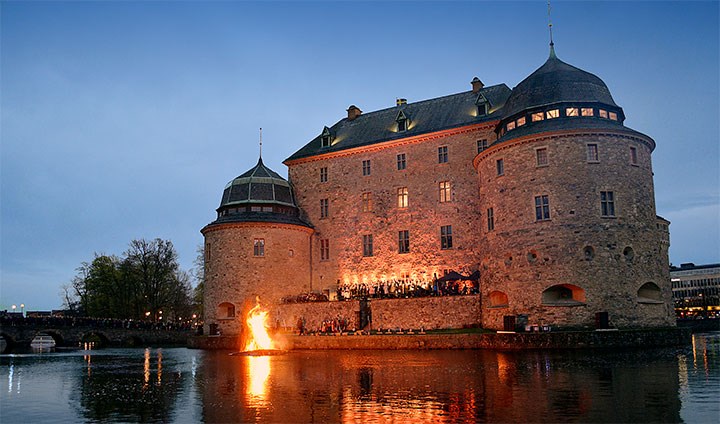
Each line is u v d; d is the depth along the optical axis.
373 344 39.69
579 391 17.69
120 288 84.00
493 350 34.25
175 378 25.00
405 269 52.41
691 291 125.75
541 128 39.31
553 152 38.12
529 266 38.09
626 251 37.19
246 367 28.86
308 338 42.75
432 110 56.25
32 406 18.20
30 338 60.47
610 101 40.38
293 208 57.41
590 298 36.16
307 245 56.31
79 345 64.62
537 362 26.30
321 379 22.72
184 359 36.72
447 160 52.03
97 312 85.19
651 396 16.55
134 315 83.69
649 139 39.06
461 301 43.47
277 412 16.11
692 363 24.33
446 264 50.69
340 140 59.50
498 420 14.09
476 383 20.09
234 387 21.38
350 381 21.81
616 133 37.88
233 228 53.19
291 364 29.84
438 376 22.34
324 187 57.72
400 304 45.53
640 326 36.62
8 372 29.06
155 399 19.12
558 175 37.78
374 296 47.75
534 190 38.47
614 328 35.69
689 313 100.44
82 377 26.31
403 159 54.28
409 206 53.16
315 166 58.66
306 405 17.00
